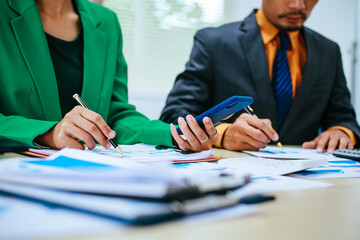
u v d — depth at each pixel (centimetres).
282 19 142
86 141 70
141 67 289
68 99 106
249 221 29
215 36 152
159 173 28
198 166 61
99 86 108
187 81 148
